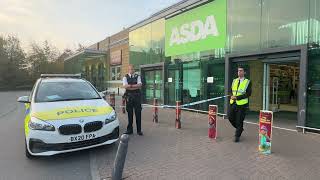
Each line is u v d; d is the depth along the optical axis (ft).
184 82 46.73
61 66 172.45
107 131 20.18
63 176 16.58
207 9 40.96
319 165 17.51
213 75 39.96
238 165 17.66
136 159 19.12
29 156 19.66
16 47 168.25
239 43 35.53
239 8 35.35
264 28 32.01
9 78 160.35
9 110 53.62
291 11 28.94
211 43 40.37
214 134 24.84
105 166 18.02
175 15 48.93
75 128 18.85
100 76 105.81
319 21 26.27
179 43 48.06
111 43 92.27
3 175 16.79
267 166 17.40
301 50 27.30
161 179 15.60
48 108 20.27
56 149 18.51
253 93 40.22
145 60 60.85
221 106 38.29
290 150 20.83
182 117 37.88
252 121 33.88
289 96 44.70
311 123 26.94
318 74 26.30
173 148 21.76
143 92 61.62
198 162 18.33
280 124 31.48
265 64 35.47
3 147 23.26
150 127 30.48
